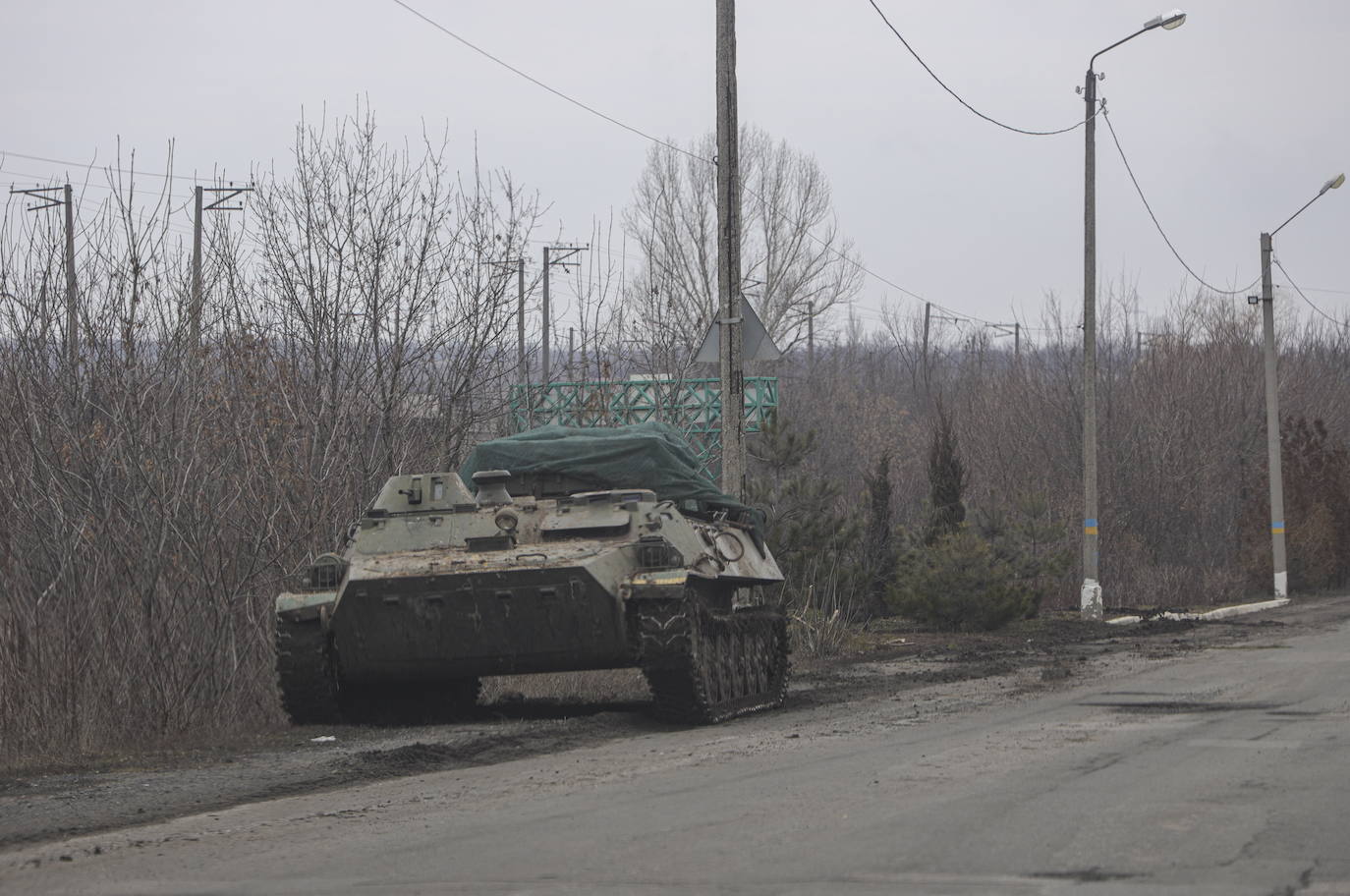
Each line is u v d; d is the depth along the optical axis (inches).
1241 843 573.9
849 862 551.8
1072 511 2913.4
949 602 2119.8
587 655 1052.5
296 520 1189.1
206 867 583.5
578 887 522.6
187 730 1033.5
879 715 1091.3
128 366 1112.8
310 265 1366.9
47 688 970.1
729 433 1512.1
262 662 1146.7
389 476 1339.8
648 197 4197.8
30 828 678.5
